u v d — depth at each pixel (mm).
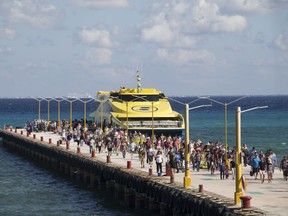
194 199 51594
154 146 97000
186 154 57688
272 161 69812
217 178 66062
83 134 117438
